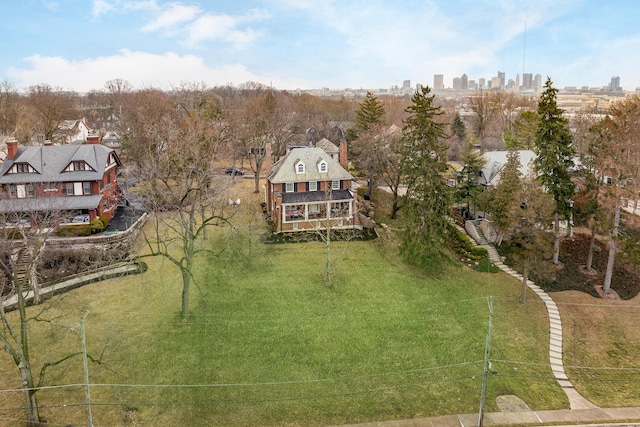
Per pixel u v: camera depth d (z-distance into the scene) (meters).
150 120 66.25
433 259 41.16
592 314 36.97
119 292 37.06
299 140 94.44
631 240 40.81
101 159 53.91
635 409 26.28
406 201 43.56
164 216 51.62
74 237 45.16
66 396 25.84
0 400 25.59
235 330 32.22
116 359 28.88
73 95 176.88
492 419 24.97
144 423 24.19
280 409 25.47
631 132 39.41
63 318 32.97
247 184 72.06
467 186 53.22
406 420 24.83
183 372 27.92
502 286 40.81
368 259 44.34
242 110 102.19
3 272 37.25
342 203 53.91
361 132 72.31
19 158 51.47
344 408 25.67
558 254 45.88
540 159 44.34
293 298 36.66
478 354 30.75
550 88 42.84
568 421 24.86
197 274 40.12
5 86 92.00
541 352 31.56
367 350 30.64
